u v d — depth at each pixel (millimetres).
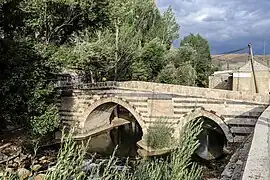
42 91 24625
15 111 24062
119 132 44469
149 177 5668
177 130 32438
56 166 4484
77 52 31875
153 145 30594
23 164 22609
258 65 45719
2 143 25953
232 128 31281
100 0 27984
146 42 52000
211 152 31625
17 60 23141
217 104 31547
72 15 28906
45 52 24984
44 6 25906
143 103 34375
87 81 44938
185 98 32469
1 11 22109
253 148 9000
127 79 46312
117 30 39375
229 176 15711
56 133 32219
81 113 38406
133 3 49406
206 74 58344
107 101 36719
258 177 6320
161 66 51312
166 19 58281
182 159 5637
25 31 26984
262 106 30234
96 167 4996
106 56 37938
